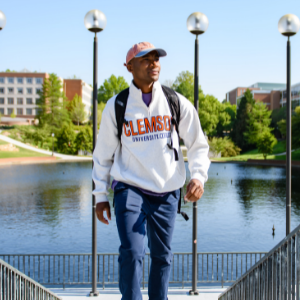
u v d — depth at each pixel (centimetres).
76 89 12756
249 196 3919
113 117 195
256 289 236
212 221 2845
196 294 795
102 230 2559
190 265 1816
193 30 766
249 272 250
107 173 204
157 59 188
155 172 186
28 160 8012
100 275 1644
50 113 10212
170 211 190
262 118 8694
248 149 9188
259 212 3147
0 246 2183
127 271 172
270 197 3841
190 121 196
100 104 10188
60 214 3088
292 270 172
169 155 189
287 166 761
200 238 2355
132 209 180
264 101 11481
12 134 9500
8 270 330
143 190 187
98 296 793
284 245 184
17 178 5334
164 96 191
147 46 183
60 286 1498
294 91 9275
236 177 5519
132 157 190
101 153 202
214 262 1878
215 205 3478
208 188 4506
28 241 2284
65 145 9444
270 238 2362
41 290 476
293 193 4084
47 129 9850
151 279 192
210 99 10012
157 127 189
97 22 754
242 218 2933
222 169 6738
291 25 753
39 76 11962
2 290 317
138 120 189
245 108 9175
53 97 10288
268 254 206
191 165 195
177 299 766
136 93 190
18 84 11962
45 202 3603
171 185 188
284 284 184
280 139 9106
